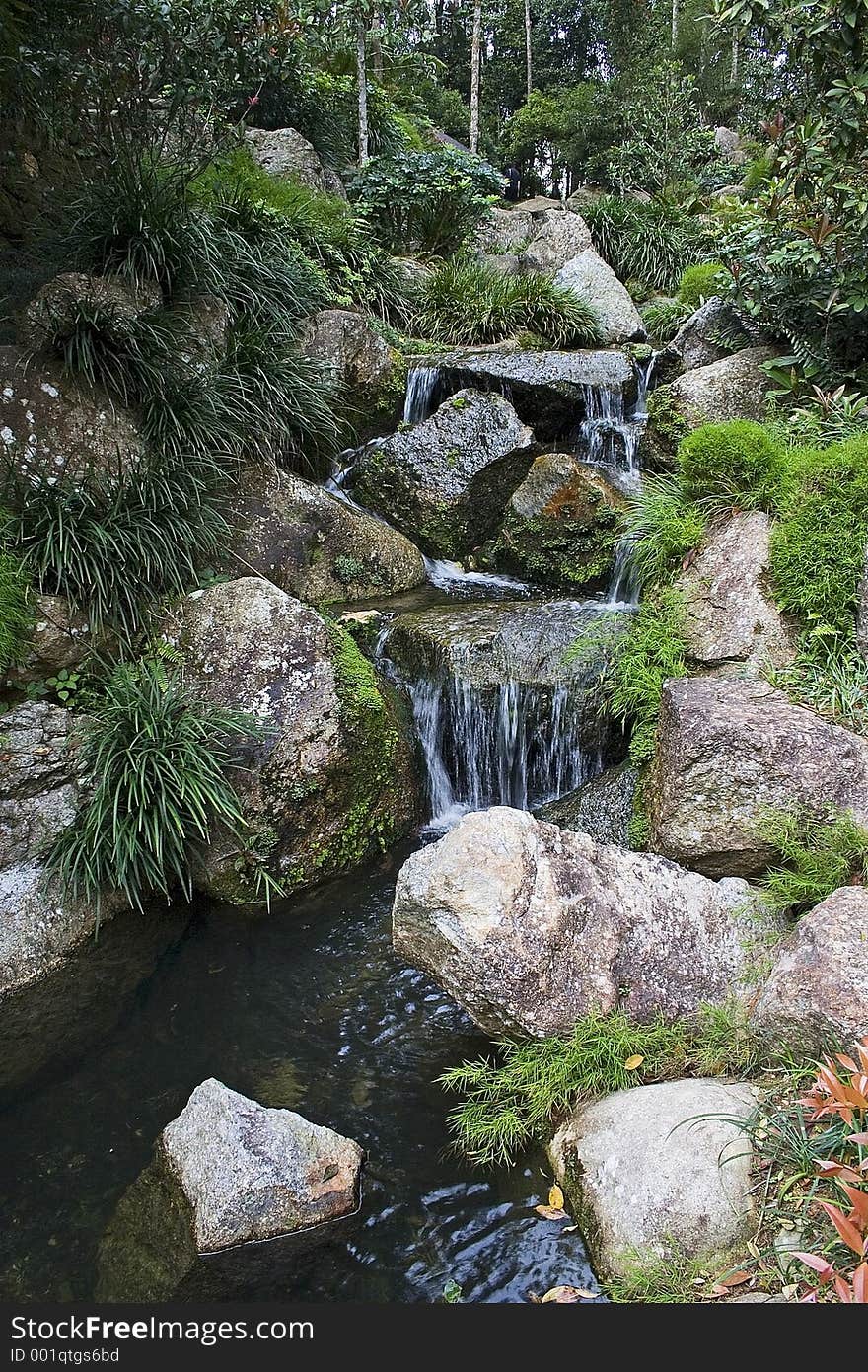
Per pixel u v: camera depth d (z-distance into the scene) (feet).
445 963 10.77
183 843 14.90
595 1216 9.00
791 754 12.31
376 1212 9.65
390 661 18.86
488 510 23.02
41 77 19.38
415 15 38.58
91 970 13.78
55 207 21.76
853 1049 8.99
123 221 19.99
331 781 15.74
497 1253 9.11
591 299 31.14
